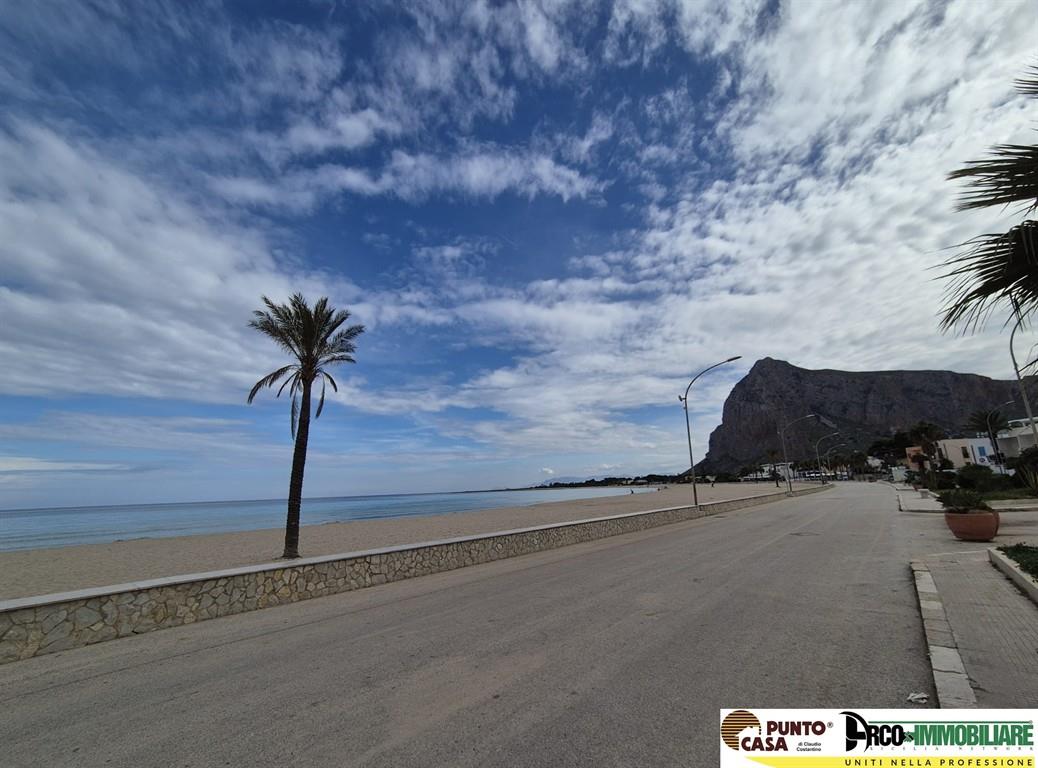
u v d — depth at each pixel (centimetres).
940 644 504
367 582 1022
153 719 413
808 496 4991
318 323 1842
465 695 431
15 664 569
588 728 362
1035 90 414
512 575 1089
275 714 411
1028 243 431
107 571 1734
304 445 1825
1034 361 471
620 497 9906
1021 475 3156
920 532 1561
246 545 2575
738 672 461
